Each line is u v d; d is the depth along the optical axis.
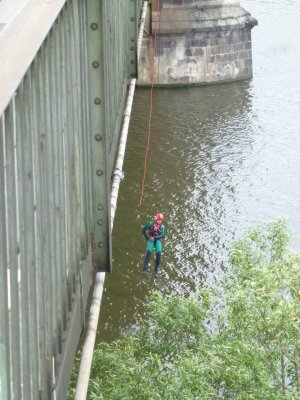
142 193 47.09
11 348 5.77
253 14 82.69
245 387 18.66
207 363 18.53
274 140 55.81
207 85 65.12
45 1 7.29
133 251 40.19
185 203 46.41
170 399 17.88
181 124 58.47
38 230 6.71
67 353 8.41
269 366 19.31
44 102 6.87
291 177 49.94
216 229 43.44
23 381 6.25
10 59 5.64
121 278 37.53
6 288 5.50
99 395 18.02
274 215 45.31
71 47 8.43
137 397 18.27
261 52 73.12
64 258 8.13
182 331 21.72
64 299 8.19
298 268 19.34
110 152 13.26
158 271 38.59
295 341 18.53
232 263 23.23
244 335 19.86
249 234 24.47
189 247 41.47
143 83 64.19
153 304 22.02
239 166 51.59
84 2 9.50
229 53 65.56
